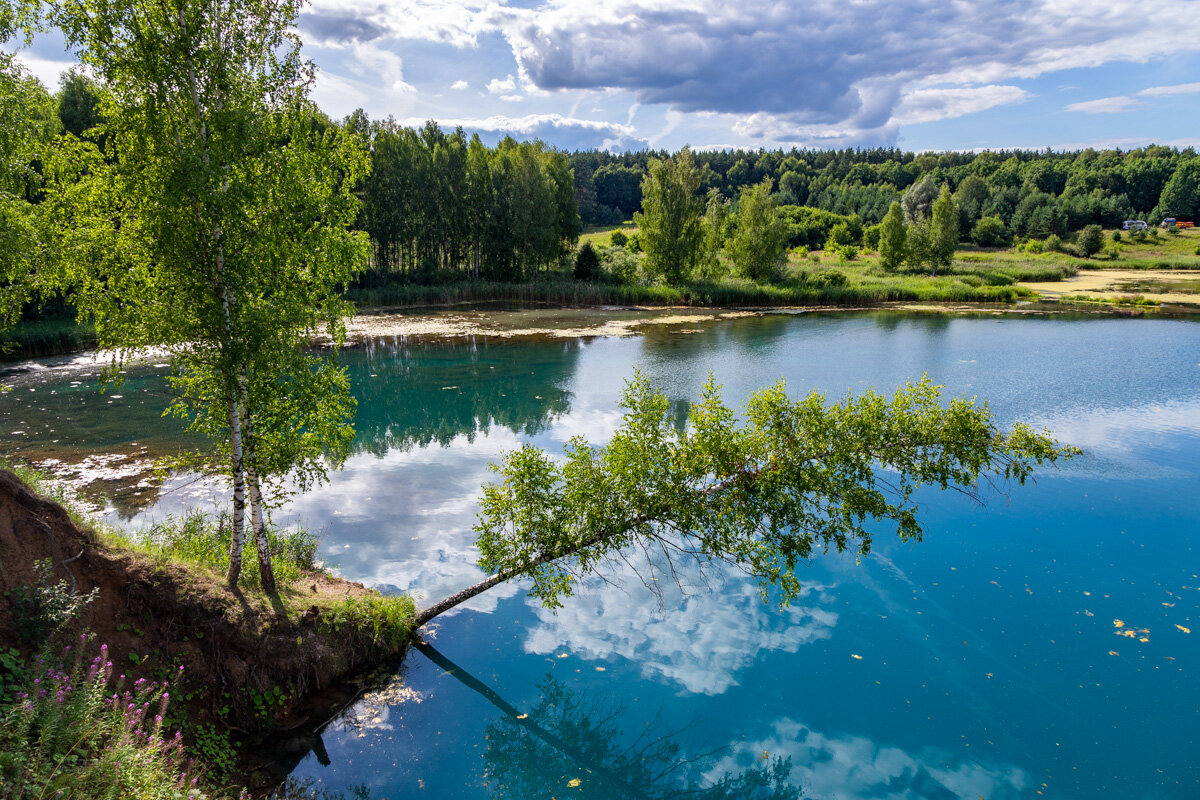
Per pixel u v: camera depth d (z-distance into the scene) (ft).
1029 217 441.27
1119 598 44.91
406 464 70.23
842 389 94.89
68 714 21.33
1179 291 224.33
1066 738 33.40
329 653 35.04
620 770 31.35
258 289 31.01
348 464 70.28
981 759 32.14
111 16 27.84
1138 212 516.73
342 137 33.14
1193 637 40.81
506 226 219.41
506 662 39.06
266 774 28.94
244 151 29.99
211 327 30.40
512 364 117.70
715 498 39.86
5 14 47.52
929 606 44.68
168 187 27.78
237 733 30.37
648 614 44.83
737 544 39.81
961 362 113.39
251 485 34.53
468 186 217.97
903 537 40.88
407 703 34.81
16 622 24.89
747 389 96.07
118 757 20.56
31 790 18.37
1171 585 46.29
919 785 30.55
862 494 39.40
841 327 155.63
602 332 150.10
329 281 33.60
